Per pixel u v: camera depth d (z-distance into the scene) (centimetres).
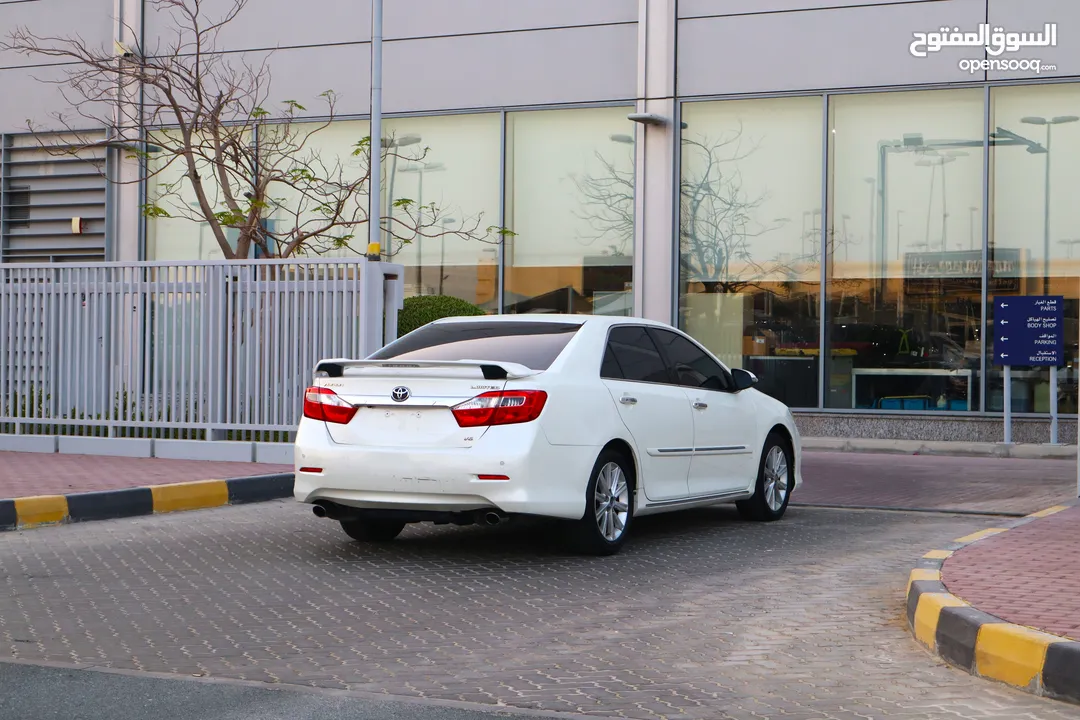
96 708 494
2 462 1287
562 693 521
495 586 756
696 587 755
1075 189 1617
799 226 1723
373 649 596
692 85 1759
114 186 2020
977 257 1648
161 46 1994
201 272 1332
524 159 1847
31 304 1423
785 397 1728
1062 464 1495
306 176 1700
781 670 561
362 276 1253
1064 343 1619
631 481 887
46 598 711
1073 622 559
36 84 2059
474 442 796
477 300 1872
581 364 850
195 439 1350
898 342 1681
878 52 1684
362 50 1906
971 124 1655
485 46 1858
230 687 527
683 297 1775
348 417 834
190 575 786
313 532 966
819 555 874
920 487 1278
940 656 586
